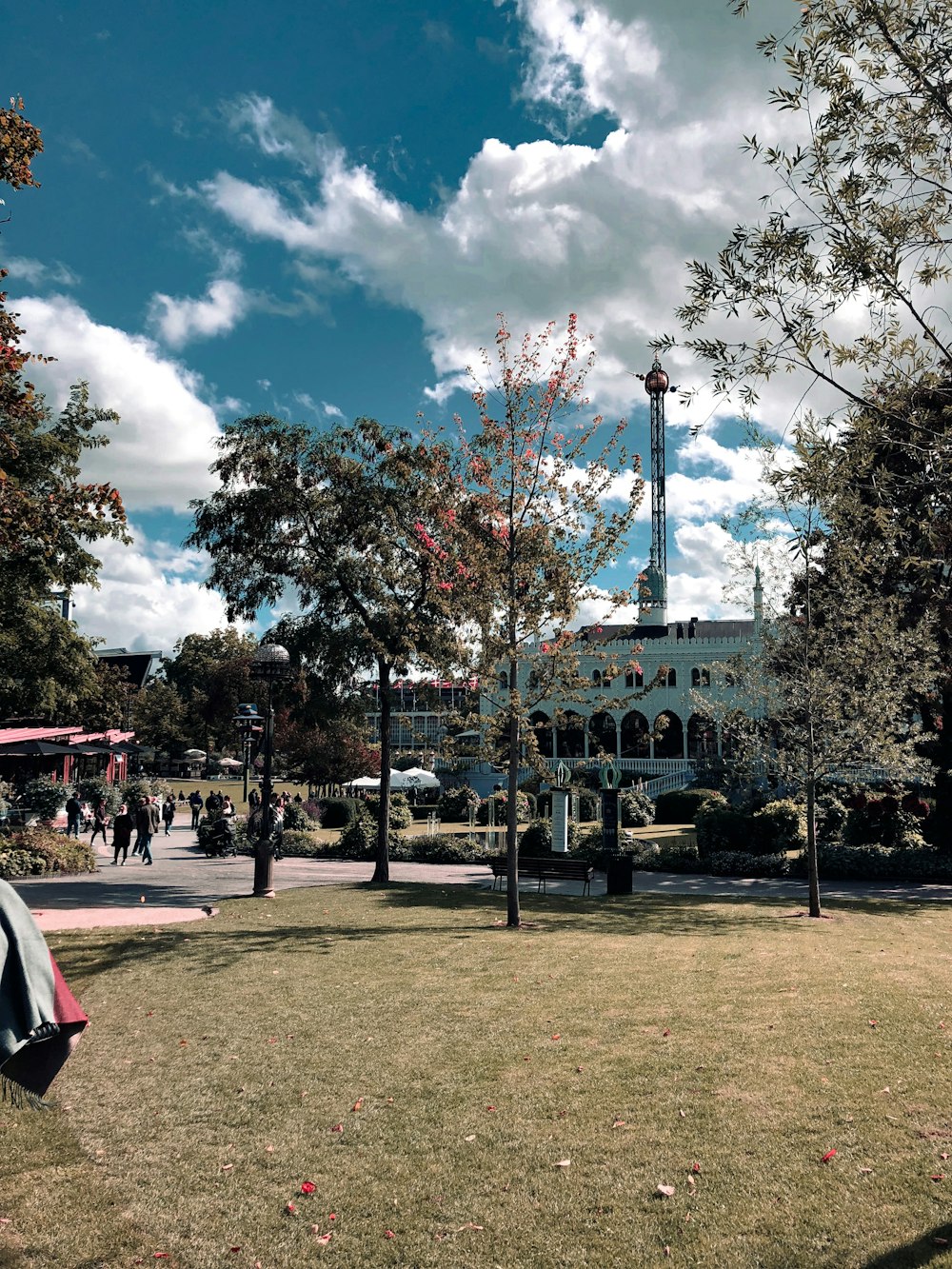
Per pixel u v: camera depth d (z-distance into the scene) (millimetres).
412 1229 4781
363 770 57906
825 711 16938
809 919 16344
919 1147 5441
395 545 22156
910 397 6883
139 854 30469
